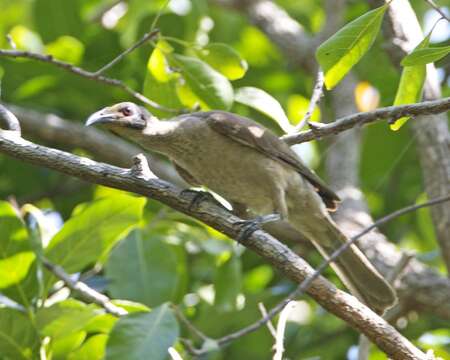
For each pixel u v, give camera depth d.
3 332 9.09
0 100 14.88
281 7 17.30
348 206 13.20
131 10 15.98
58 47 14.80
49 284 9.62
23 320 9.12
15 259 9.18
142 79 14.44
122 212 9.85
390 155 14.91
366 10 15.95
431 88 11.15
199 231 12.59
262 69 15.80
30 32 17.03
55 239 9.80
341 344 13.77
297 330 13.42
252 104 10.08
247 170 10.43
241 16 16.14
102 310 9.21
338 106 14.18
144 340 8.36
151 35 9.79
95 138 14.26
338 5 14.85
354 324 7.92
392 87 14.52
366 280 10.77
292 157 10.68
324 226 11.10
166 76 10.36
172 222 12.55
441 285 12.09
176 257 11.05
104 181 8.68
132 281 10.84
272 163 10.51
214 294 11.95
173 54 9.88
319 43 14.85
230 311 12.21
